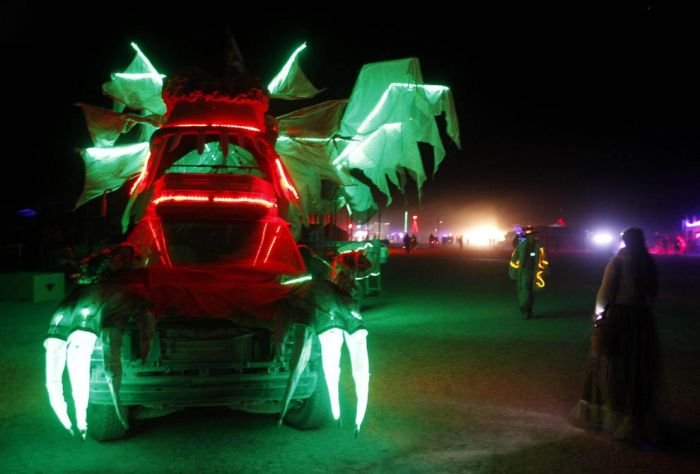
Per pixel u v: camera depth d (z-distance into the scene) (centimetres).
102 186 876
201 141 731
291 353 528
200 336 526
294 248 721
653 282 571
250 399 528
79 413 503
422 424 610
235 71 835
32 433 581
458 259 4034
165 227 706
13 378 786
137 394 511
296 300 553
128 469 499
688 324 1225
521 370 831
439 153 1016
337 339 538
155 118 843
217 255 704
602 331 574
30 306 1502
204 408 656
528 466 508
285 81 966
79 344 500
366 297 1736
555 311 1433
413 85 970
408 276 2539
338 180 958
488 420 622
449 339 1065
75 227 2494
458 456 529
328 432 588
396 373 816
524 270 1302
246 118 749
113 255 705
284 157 906
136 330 519
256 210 708
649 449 545
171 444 556
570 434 582
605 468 504
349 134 1002
